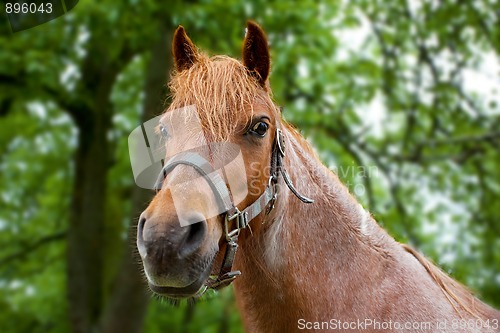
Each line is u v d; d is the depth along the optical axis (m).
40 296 12.23
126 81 9.45
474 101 8.94
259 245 2.62
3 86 8.10
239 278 2.72
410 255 2.88
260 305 2.68
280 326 2.67
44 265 11.44
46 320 12.45
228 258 2.40
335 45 7.39
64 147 10.48
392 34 8.73
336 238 2.72
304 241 2.68
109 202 9.12
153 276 2.13
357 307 2.64
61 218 11.41
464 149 9.00
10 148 10.56
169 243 2.12
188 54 2.79
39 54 7.27
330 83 7.68
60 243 12.05
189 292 2.21
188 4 6.94
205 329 12.88
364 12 8.65
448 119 8.90
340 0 7.96
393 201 7.82
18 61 7.46
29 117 9.73
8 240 11.55
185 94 2.43
